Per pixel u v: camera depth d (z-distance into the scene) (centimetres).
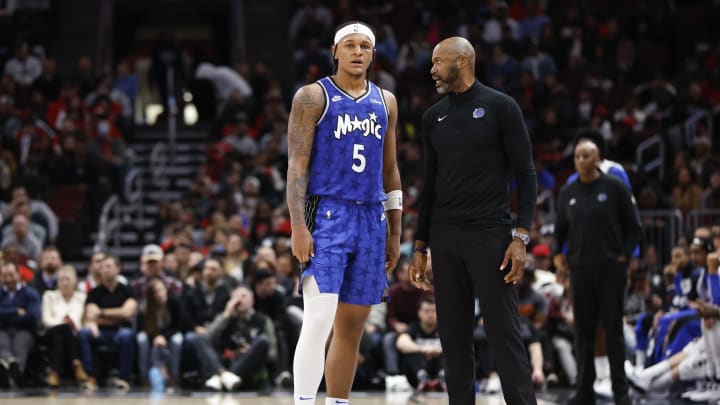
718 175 1819
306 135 705
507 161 755
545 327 1405
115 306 1434
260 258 1465
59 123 2298
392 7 2830
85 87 2478
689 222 1684
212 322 1438
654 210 1741
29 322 1399
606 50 2661
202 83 2638
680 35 2719
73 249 1972
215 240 1714
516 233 734
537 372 1331
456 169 748
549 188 1983
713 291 1154
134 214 2194
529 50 2572
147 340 1423
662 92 2352
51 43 2809
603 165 1077
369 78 750
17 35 2681
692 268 1241
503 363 729
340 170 709
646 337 1310
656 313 1301
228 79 2542
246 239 1709
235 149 2166
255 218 1838
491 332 733
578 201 1018
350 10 2806
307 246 694
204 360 1372
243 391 1346
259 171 2041
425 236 780
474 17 2809
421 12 2816
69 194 2006
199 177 2084
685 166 1914
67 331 1379
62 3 2880
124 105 2430
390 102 744
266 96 2439
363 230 715
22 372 1378
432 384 1345
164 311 1431
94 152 2102
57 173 2047
